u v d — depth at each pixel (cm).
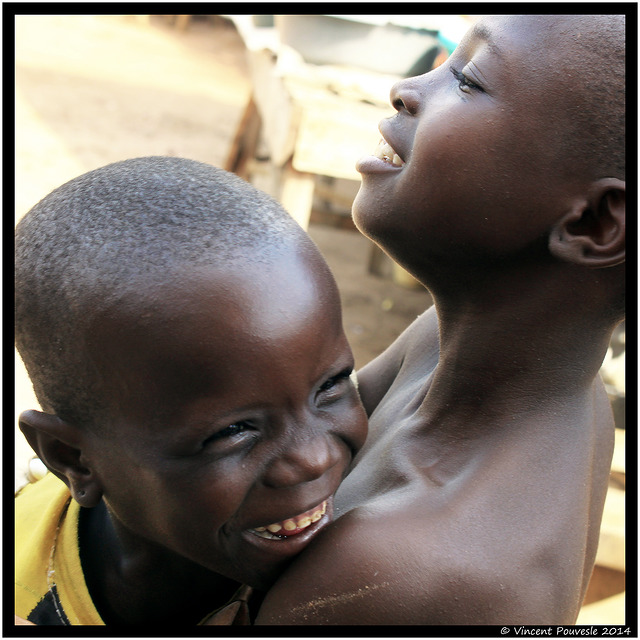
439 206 109
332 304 107
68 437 112
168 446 102
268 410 102
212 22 1091
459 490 107
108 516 132
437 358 138
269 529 109
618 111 100
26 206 515
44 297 107
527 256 107
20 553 134
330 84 343
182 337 98
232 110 807
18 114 690
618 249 102
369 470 124
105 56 909
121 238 103
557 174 103
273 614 107
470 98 108
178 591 129
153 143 681
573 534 106
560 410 111
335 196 460
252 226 105
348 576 103
